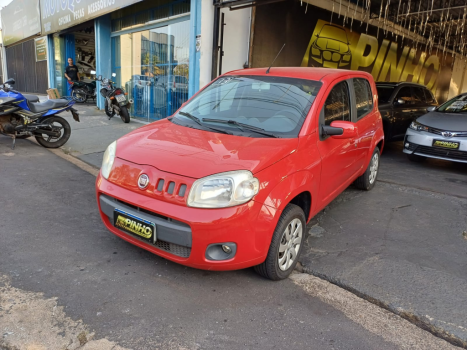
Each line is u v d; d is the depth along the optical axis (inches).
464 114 267.3
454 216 177.2
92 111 467.2
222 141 120.8
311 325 99.0
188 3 326.6
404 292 113.2
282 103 141.0
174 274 119.0
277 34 344.5
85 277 114.0
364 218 171.9
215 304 105.3
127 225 112.3
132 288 110.2
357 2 390.6
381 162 287.0
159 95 383.6
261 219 104.1
